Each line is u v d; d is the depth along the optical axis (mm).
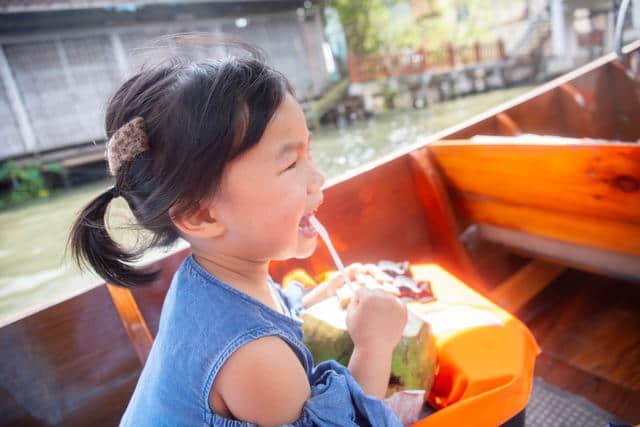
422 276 1151
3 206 10492
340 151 10742
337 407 614
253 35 15211
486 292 1734
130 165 602
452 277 1134
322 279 1201
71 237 720
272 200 602
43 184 11430
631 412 1222
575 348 1471
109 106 656
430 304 1032
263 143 580
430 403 909
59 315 1001
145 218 619
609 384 1320
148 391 671
